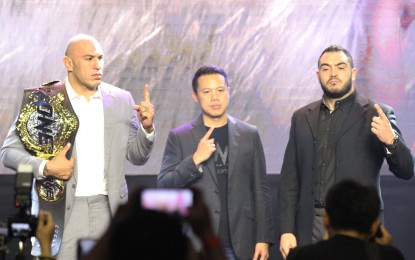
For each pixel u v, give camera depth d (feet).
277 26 33.35
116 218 12.22
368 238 18.26
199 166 27.22
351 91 27.63
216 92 28.12
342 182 18.25
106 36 33.19
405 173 26.63
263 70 33.35
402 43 33.17
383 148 26.86
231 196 27.66
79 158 26.96
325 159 27.22
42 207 26.71
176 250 12.02
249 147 28.22
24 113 27.25
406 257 33.35
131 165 33.24
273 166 33.32
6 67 33.01
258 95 33.30
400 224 33.40
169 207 12.53
